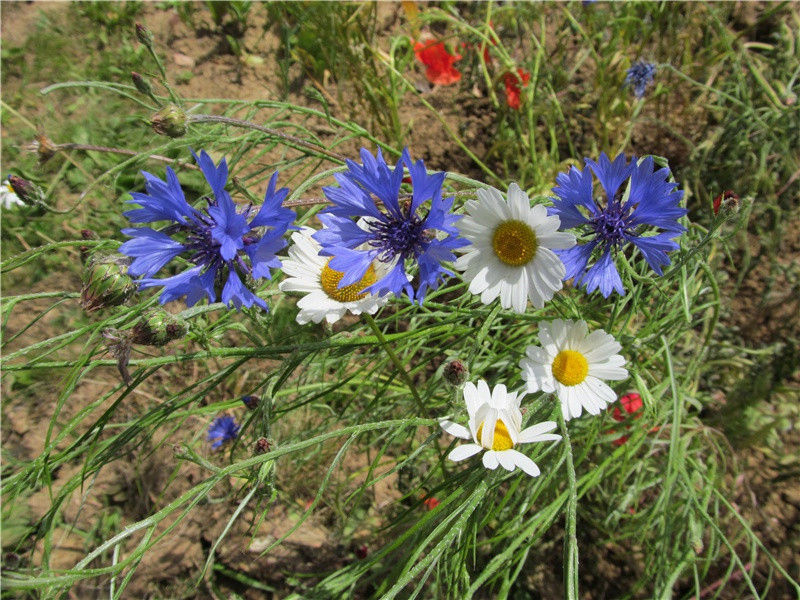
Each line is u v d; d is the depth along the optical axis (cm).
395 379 30
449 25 40
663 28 39
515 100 34
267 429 19
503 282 18
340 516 28
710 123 36
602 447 27
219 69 41
